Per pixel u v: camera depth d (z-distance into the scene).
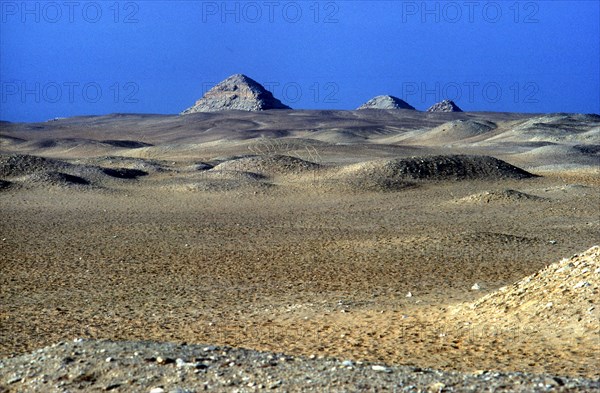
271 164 79.44
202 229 46.84
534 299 19.28
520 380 11.99
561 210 52.88
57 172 71.19
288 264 33.53
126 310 24.34
